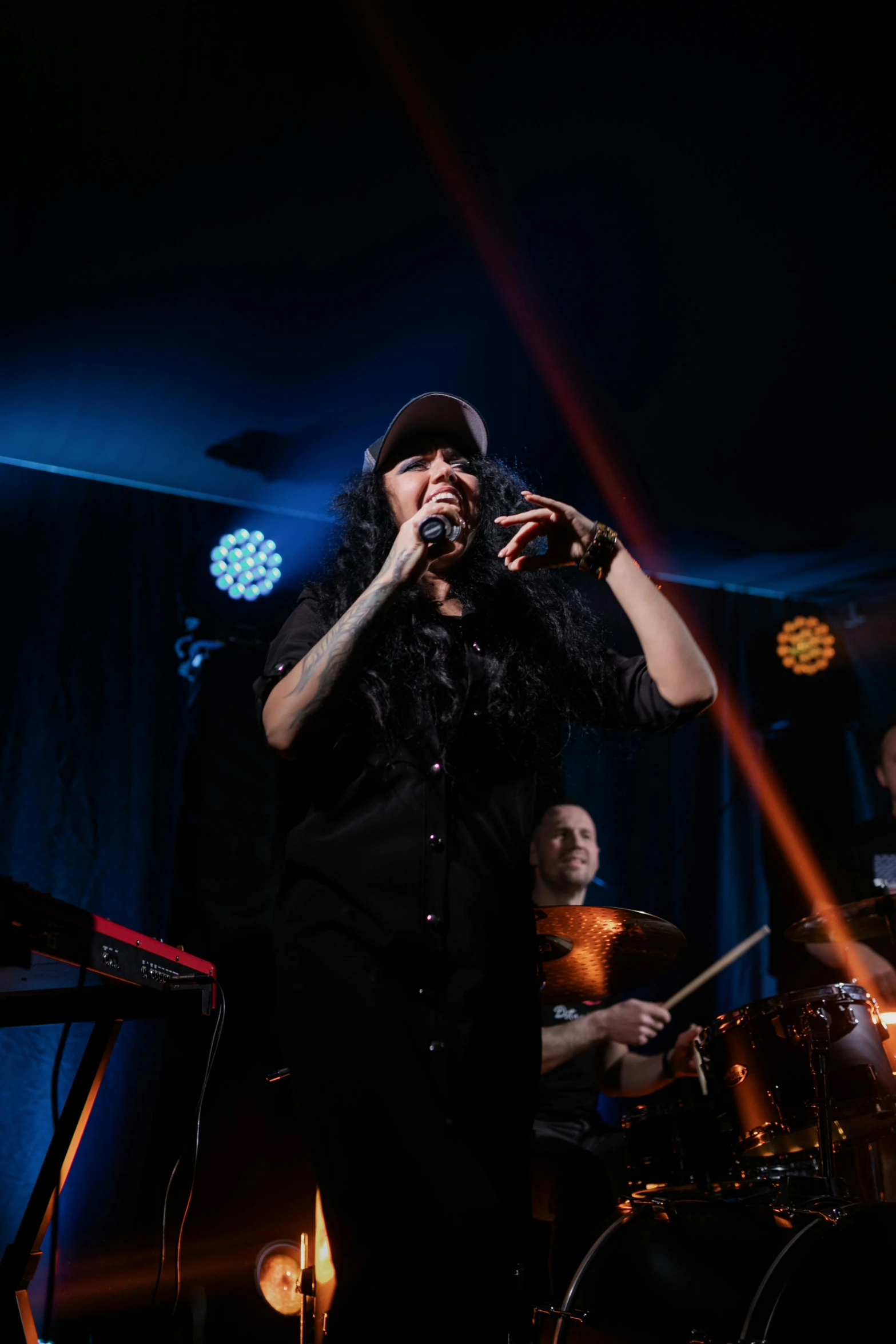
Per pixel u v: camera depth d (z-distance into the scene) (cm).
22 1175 319
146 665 396
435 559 149
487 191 294
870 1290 169
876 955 343
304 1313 226
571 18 251
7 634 378
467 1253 112
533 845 394
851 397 374
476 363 357
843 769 482
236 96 261
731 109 276
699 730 489
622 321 340
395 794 134
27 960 160
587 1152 275
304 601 160
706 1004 450
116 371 348
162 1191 323
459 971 126
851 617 527
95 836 369
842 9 251
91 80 254
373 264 313
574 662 160
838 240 312
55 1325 269
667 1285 177
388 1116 115
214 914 370
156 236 297
